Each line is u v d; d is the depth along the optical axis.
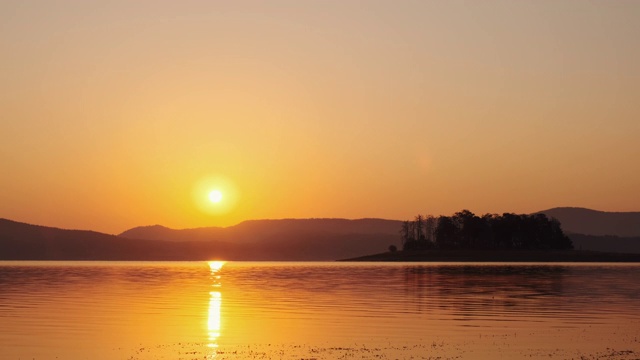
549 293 87.25
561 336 46.28
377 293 88.31
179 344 43.19
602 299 77.19
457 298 78.69
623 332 48.22
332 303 72.31
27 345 42.44
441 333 47.78
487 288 98.25
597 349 41.12
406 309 65.06
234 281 126.06
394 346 42.31
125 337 45.91
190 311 62.91
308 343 43.56
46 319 55.53
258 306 68.69
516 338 45.41
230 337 46.22
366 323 53.72
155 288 100.94
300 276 150.50
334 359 38.28
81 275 155.00
